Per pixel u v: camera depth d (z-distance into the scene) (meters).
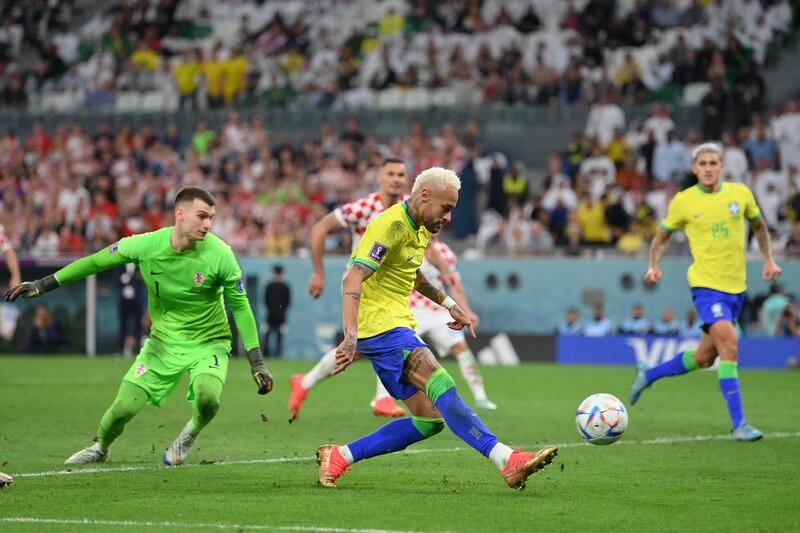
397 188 43.09
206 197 29.48
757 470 31.36
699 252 40.25
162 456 33.50
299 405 42.34
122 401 30.59
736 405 38.59
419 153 95.50
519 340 82.69
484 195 95.25
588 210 86.81
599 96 100.81
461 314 27.66
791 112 91.69
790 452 35.31
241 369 73.19
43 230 98.31
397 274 26.56
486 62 105.94
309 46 115.31
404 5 117.06
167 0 123.88
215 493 26.77
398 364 26.39
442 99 106.44
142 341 85.00
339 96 109.50
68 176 104.38
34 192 103.38
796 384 63.28
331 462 27.72
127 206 99.50
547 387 60.53
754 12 103.75
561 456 34.12
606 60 103.44
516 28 109.56
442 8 113.44
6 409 47.56
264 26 117.81
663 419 45.25
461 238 94.56
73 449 35.12
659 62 101.38
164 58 120.62
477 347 83.81
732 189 40.28
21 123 117.31
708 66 99.94
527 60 106.38
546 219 86.56
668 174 90.88
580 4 111.12
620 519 23.84
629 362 79.75
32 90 121.94
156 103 116.81
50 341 86.81
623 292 81.75
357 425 42.12
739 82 96.44
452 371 74.94
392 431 27.34
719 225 39.97
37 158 107.94
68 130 115.44
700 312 40.09
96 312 85.81
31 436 38.47
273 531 22.22
